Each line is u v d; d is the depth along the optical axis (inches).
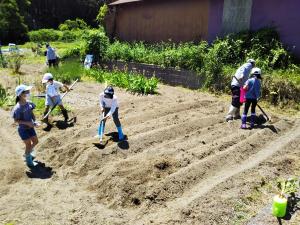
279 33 320.2
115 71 406.9
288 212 130.5
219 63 317.1
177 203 139.0
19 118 169.3
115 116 194.1
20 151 197.9
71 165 177.9
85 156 177.3
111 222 131.2
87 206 142.5
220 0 368.5
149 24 472.7
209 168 162.1
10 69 476.1
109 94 189.3
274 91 269.7
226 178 149.9
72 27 1200.2
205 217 126.9
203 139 198.1
